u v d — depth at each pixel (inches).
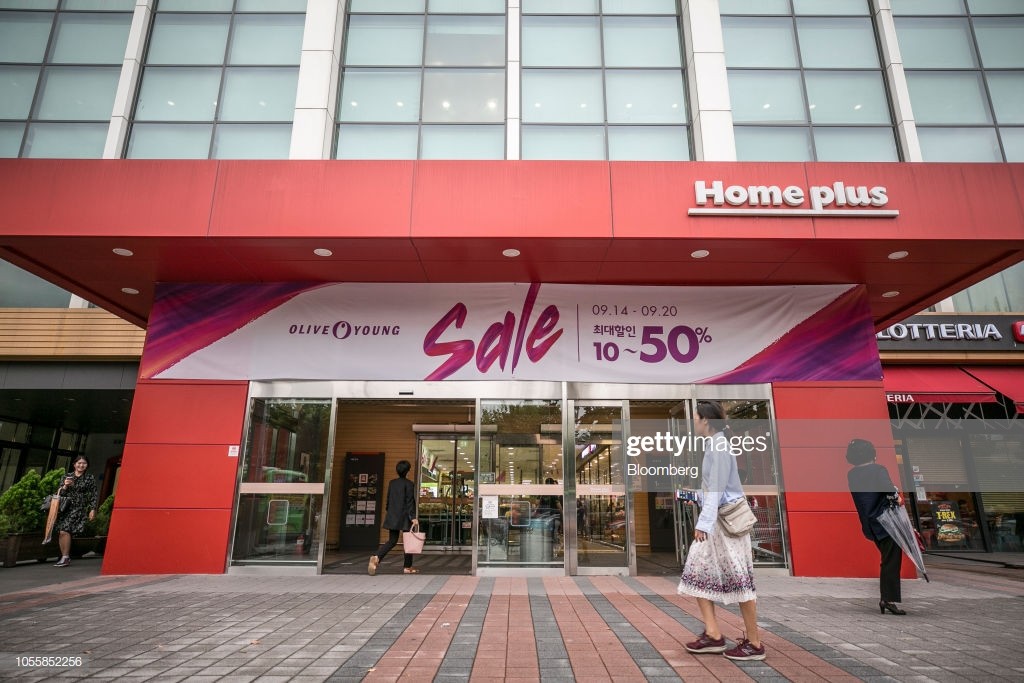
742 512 154.5
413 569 331.3
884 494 215.8
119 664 144.7
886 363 511.5
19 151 395.2
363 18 407.2
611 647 161.5
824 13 411.2
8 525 373.1
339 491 535.5
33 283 507.5
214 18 406.9
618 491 324.8
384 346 337.4
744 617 151.1
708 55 383.6
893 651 157.3
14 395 545.3
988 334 499.8
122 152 379.2
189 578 295.7
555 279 338.0
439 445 547.5
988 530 502.9
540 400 332.8
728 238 278.8
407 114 384.8
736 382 333.7
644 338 339.6
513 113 381.4
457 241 283.6
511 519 319.9
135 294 360.8
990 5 427.5
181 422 325.4
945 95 407.5
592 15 408.5
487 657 151.5
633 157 378.3
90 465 771.4
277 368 334.3
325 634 176.4
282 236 276.2
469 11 407.8
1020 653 155.3
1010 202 281.0
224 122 383.6
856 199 280.5
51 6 424.2
